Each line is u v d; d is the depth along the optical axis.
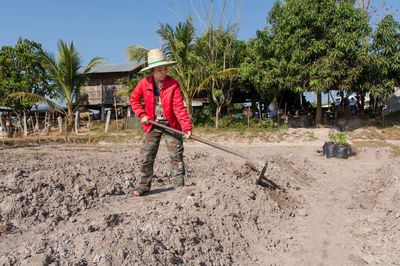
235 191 4.02
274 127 17.06
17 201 3.28
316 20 14.65
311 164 8.34
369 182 5.62
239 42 18.98
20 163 5.99
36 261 2.04
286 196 4.72
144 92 3.81
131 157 6.95
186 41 16.41
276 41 15.47
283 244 3.29
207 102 23.62
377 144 12.48
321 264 2.88
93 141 15.37
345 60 14.31
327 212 4.31
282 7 16.28
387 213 3.81
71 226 2.99
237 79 18.50
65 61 18.75
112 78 23.42
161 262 2.30
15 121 22.56
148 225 2.79
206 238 2.92
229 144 14.63
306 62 15.24
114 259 2.17
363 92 16.91
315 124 17.03
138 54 16.91
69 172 4.37
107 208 3.62
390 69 14.30
